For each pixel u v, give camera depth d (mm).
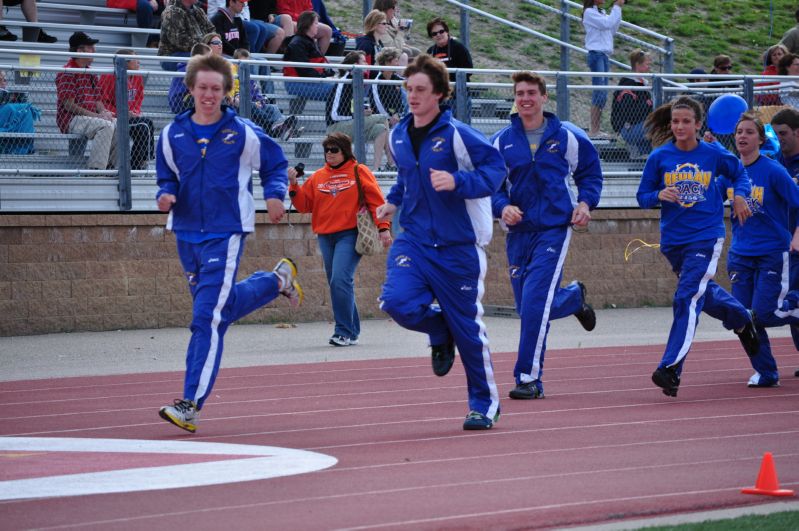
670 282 35812
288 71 33969
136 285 29547
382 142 31562
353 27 52750
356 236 26062
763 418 15805
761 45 67312
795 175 20203
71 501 10641
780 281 19266
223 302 14633
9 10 38562
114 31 37656
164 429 15570
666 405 17188
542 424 15336
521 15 56938
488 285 33562
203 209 14680
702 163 18000
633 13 67250
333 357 24422
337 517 9883
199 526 9602
